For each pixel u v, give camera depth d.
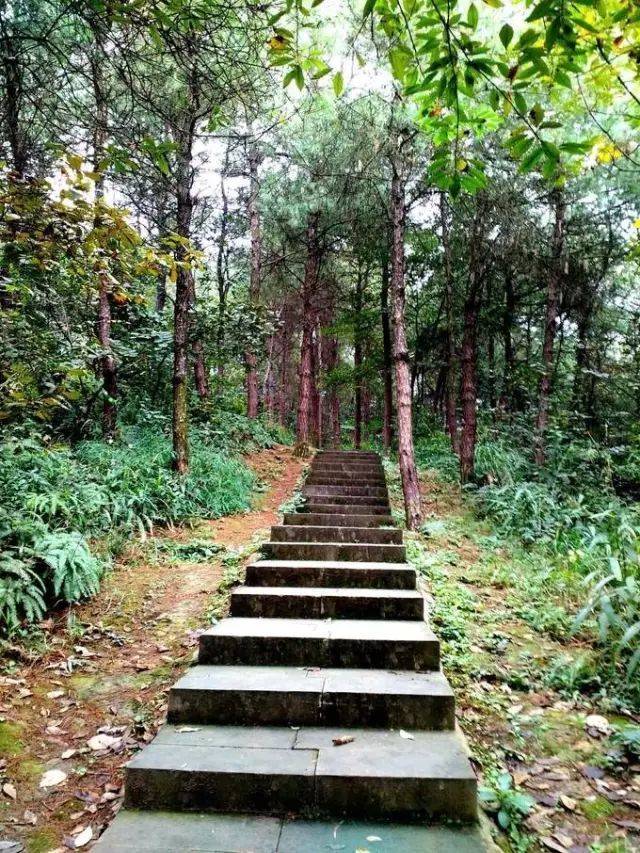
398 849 2.03
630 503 8.10
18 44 3.11
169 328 10.68
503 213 9.10
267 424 15.02
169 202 8.37
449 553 6.17
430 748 2.49
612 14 2.28
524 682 3.39
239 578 4.93
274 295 16.95
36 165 4.96
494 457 9.91
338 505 7.59
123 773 2.68
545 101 5.44
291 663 3.20
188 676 2.98
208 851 2.00
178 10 2.68
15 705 3.18
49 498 5.25
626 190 9.81
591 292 11.91
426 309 15.98
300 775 2.25
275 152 11.35
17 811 2.43
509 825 2.25
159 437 9.30
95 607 4.46
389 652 3.17
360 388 18.28
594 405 12.52
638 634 3.62
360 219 11.80
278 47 2.42
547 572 5.15
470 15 2.08
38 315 5.59
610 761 2.68
